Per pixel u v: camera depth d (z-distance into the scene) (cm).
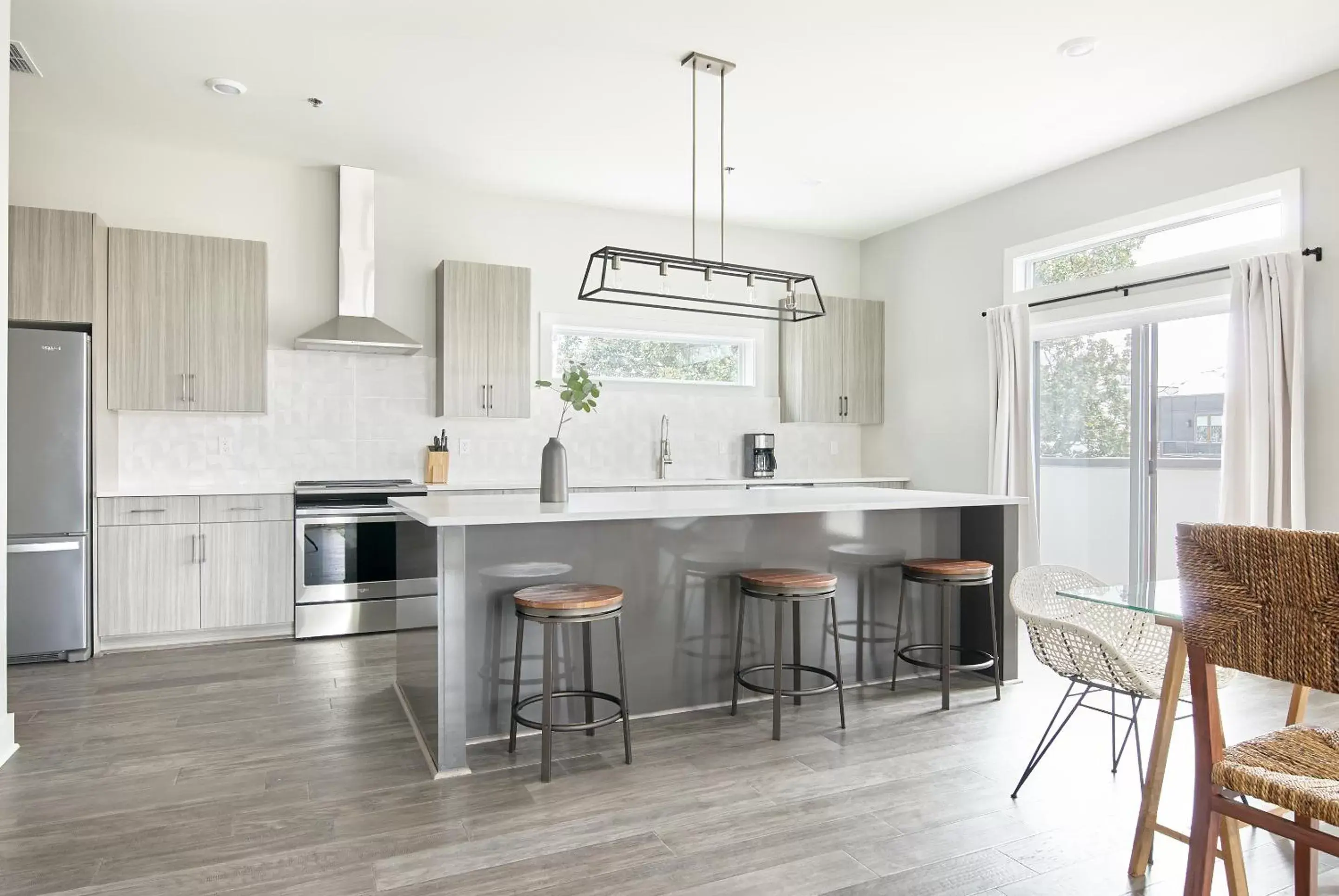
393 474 530
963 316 586
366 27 336
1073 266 512
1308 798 142
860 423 659
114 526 424
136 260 444
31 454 399
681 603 335
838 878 204
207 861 212
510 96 401
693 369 636
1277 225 405
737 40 346
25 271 406
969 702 347
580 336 595
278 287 501
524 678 308
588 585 298
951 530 398
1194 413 443
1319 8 321
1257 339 391
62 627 405
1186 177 437
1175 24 333
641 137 454
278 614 456
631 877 204
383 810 242
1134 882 203
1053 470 530
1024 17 327
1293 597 145
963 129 443
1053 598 289
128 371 442
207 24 333
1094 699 351
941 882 202
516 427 567
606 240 593
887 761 279
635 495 374
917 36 341
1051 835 227
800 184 535
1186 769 271
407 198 533
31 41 347
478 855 215
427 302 538
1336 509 374
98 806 245
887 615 382
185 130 446
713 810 242
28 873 205
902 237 641
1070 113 422
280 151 478
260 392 471
